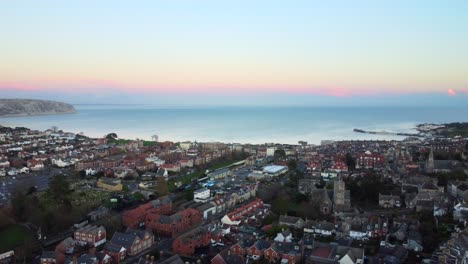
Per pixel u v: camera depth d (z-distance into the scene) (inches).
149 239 6343.5
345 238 6363.2
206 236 6382.9
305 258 5743.1
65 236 6717.5
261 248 5831.7
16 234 6643.7
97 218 7578.7
